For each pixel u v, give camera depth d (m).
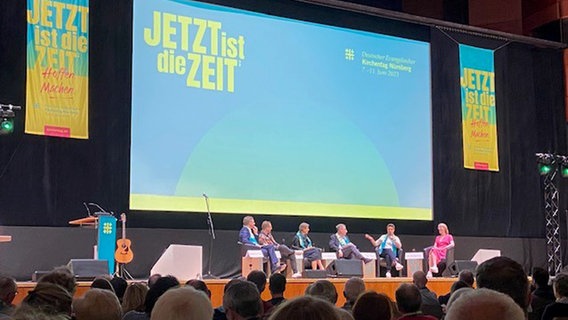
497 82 13.74
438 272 11.59
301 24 11.90
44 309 2.09
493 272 2.23
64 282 3.88
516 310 1.44
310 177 11.68
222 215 10.95
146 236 10.30
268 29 11.62
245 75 11.34
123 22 10.43
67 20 9.93
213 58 11.11
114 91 10.26
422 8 14.53
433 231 12.68
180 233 10.57
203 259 10.69
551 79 14.26
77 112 9.88
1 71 9.46
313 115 11.83
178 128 10.72
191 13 11.01
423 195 12.66
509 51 13.96
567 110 14.20
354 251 10.70
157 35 10.69
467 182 13.16
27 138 9.57
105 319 2.54
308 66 11.88
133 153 10.33
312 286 4.46
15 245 9.38
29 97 9.56
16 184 9.45
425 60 13.00
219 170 10.97
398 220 12.36
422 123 12.81
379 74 12.48
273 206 11.33
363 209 12.05
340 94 12.09
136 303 4.20
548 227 13.69
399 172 12.46
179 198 10.62
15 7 9.60
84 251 9.78
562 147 14.17
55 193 9.70
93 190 9.97
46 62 9.72
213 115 11.02
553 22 14.38
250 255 9.84
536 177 13.91
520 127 13.89
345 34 12.27
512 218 13.59
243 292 3.07
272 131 11.46
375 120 12.34
